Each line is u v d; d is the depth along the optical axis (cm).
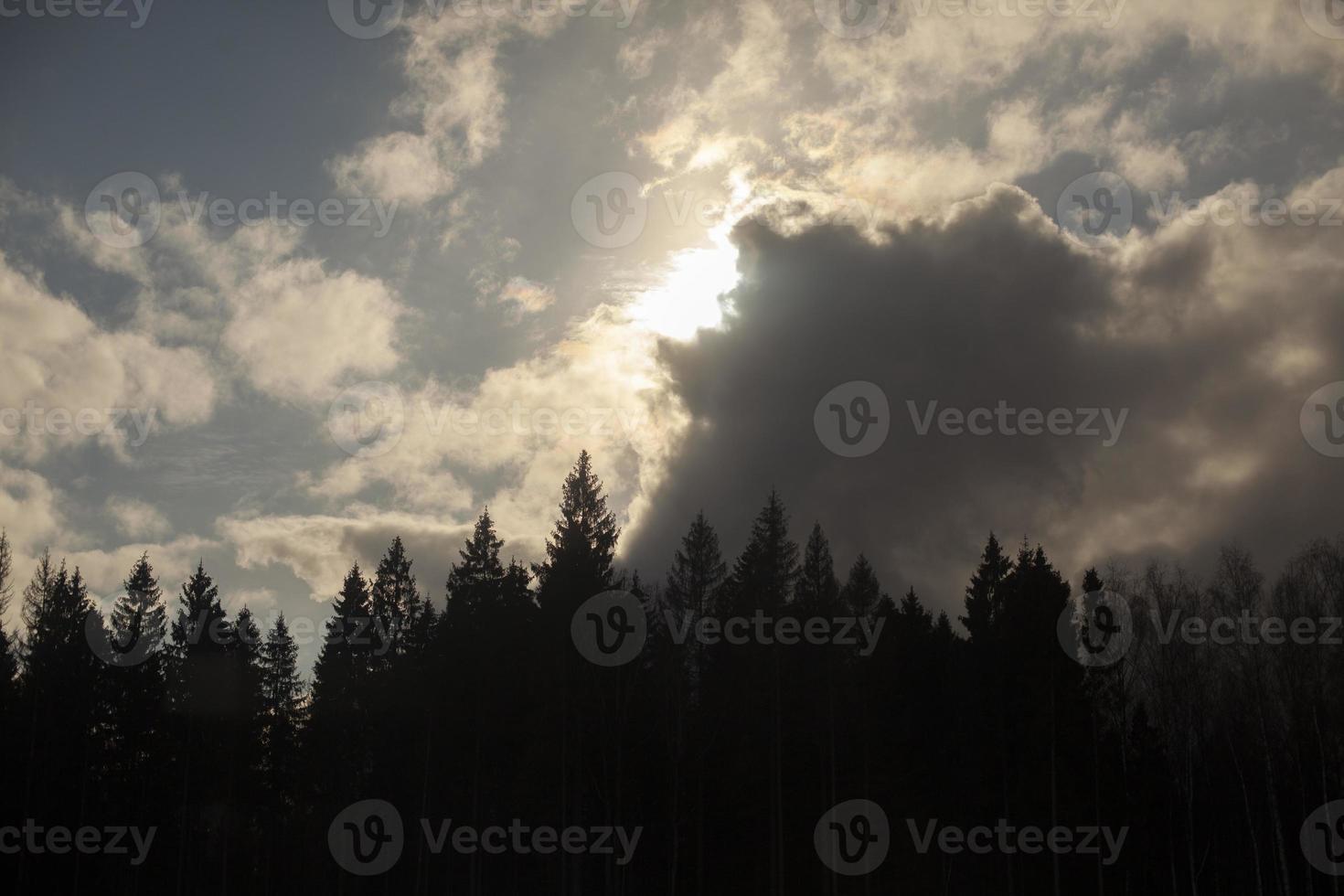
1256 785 6656
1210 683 6259
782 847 5800
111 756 6800
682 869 6125
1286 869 5516
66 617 6775
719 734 6162
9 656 6719
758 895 6006
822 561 6397
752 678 6081
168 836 6950
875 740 6244
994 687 6719
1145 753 6781
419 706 6888
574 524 6281
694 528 6247
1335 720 5600
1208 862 6731
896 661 6669
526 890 6406
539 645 6125
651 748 6116
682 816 5938
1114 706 6594
